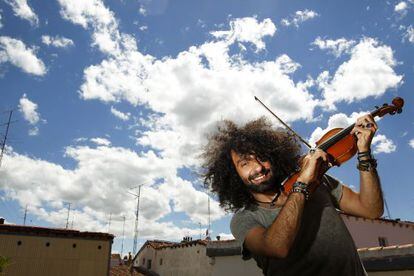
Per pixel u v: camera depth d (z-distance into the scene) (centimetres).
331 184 201
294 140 214
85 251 1975
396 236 1755
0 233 1844
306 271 165
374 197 183
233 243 1289
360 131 194
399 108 265
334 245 164
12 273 1803
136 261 3203
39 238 1909
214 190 222
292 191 159
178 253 2508
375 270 900
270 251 151
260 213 183
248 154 197
